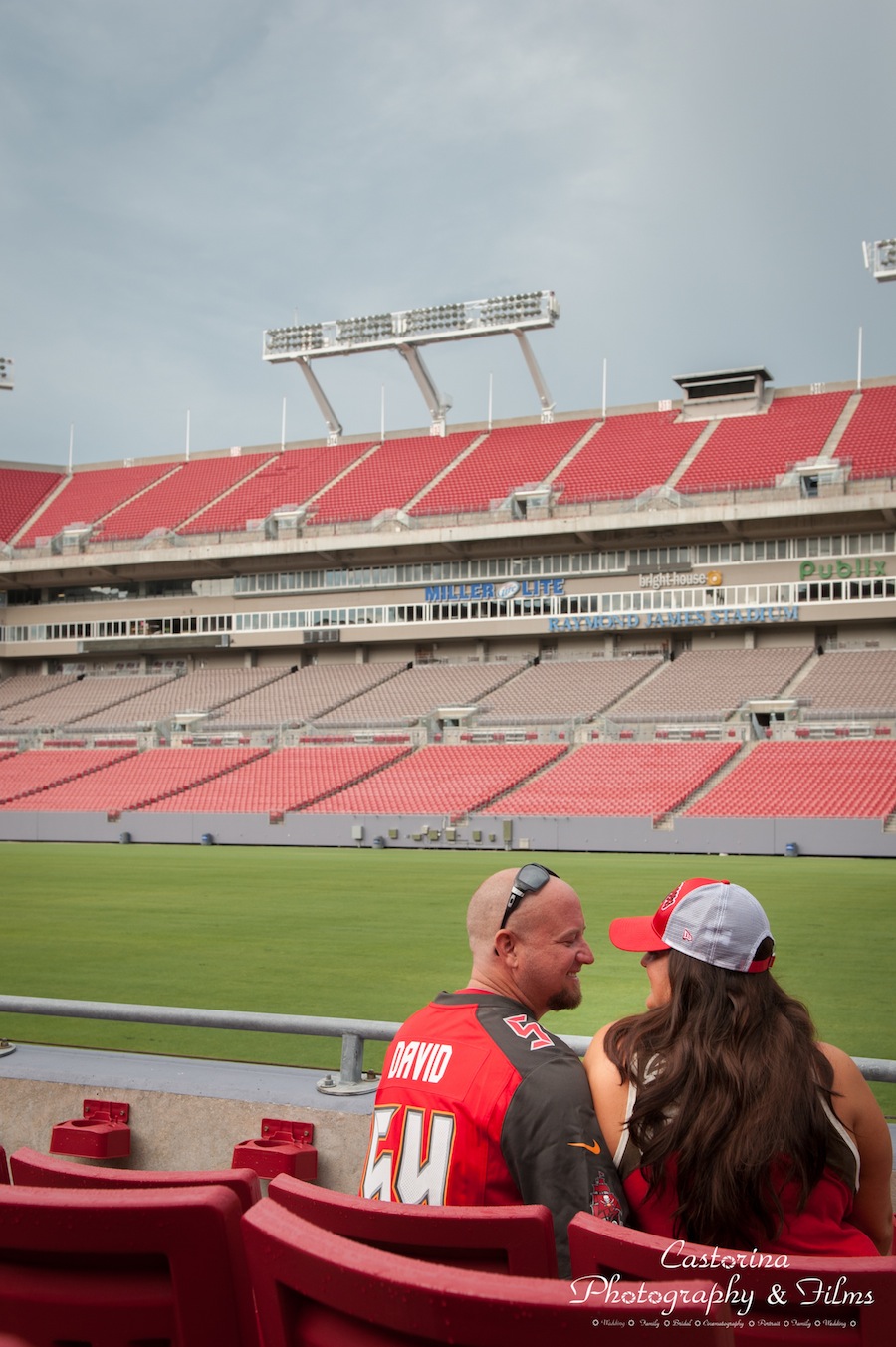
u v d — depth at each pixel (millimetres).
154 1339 1797
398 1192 2596
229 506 57719
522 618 50312
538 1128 2475
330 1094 4148
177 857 32531
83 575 57250
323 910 18766
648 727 42094
